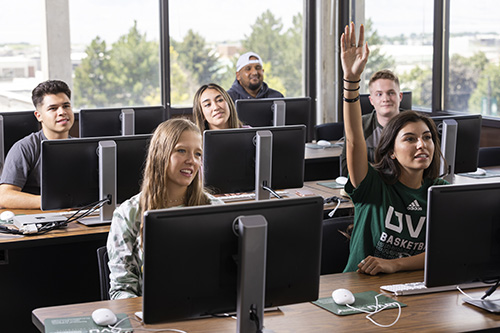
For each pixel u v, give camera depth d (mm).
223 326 1976
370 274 2432
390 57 7035
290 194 3787
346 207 3514
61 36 6406
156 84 6902
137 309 2109
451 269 2066
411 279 2385
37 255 3301
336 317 2053
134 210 2324
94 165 3107
